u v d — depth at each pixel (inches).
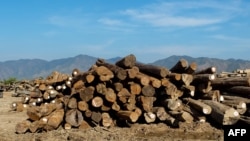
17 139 470.3
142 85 539.5
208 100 550.9
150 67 569.9
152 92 542.3
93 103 525.3
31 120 521.7
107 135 480.4
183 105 545.0
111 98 528.4
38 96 779.4
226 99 561.9
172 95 551.8
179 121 518.0
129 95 536.4
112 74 540.1
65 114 532.4
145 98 535.8
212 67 567.8
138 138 465.1
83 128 523.2
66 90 769.6
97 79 545.0
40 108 530.6
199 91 570.3
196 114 527.2
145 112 533.3
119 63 564.4
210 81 562.3
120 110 539.5
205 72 580.7
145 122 534.6
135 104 540.7
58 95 757.3
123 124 540.1
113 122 536.4
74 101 531.2
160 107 539.2
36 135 490.9
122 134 486.3
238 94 565.6
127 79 545.0
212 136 470.0
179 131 492.7
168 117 522.9
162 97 559.5
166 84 547.8
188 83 564.4
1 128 555.5
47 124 510.3
